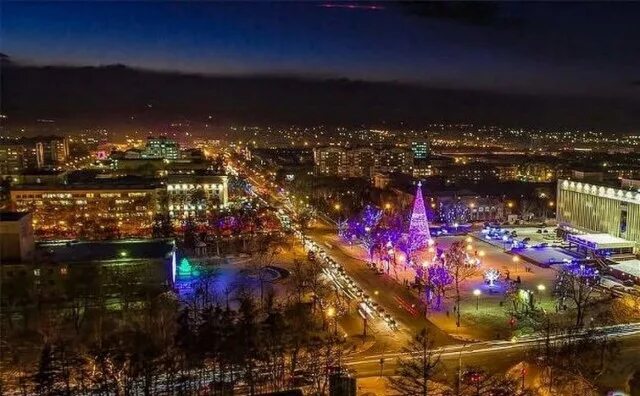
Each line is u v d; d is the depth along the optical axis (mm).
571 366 111500
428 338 134875
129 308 148500
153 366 106250
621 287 172500
